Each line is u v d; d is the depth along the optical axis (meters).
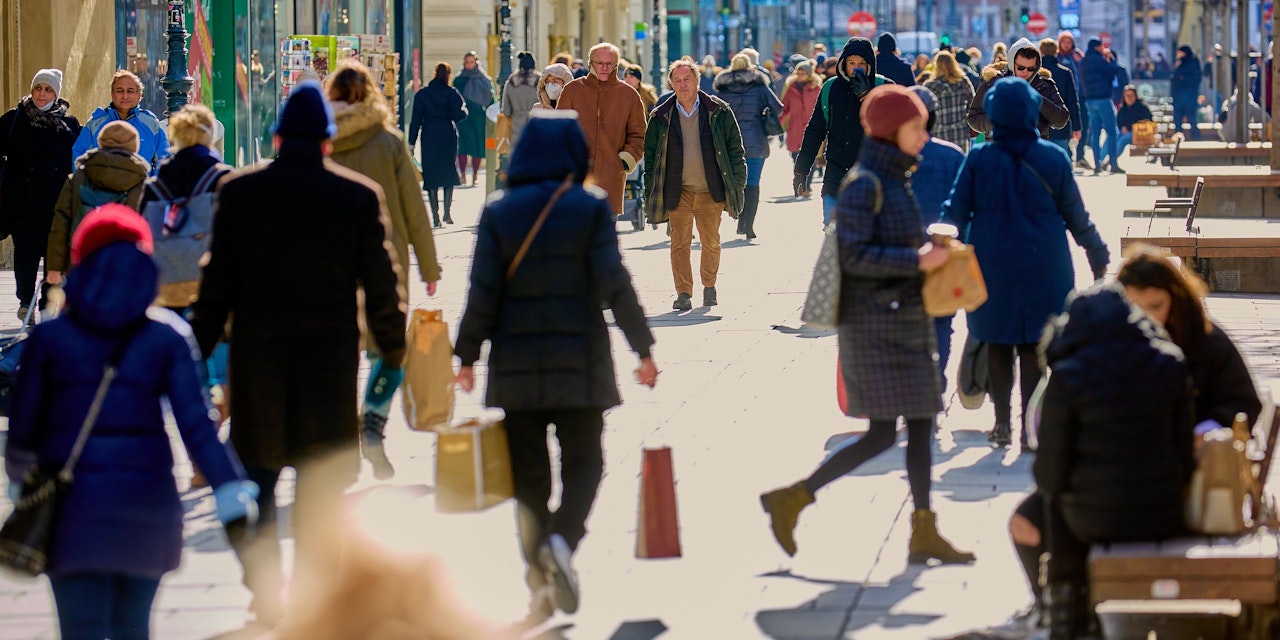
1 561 9.14
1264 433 10.93
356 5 50.22
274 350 11.27
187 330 9.72
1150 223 29.22
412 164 14.88
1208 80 80.12
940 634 10.54
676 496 12.88
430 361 13.70
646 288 27.83
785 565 12.10
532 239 11.00
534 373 10.93
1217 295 26.06
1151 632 10.31
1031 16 132.75
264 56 41.81
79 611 9.32
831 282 12.12
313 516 11.24
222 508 9.41
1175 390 9.72
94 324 9.39
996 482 14.45
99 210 9.55
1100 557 9.47
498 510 13.62
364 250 11.39
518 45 78.31
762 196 48.78
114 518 9.25
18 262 23.61
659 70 92.06
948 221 15.65
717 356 21.00
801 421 16.97
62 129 23.58
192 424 9.43
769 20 136.12
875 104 12.23
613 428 16.72
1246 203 34.69
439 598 7.19
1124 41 168.50
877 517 13.34
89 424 9.29
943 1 180.00
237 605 11.32
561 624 10.82
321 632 7.18
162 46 36.84
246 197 11.33
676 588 11.58
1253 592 9.31
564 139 11.18
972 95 27.72
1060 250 15.47
